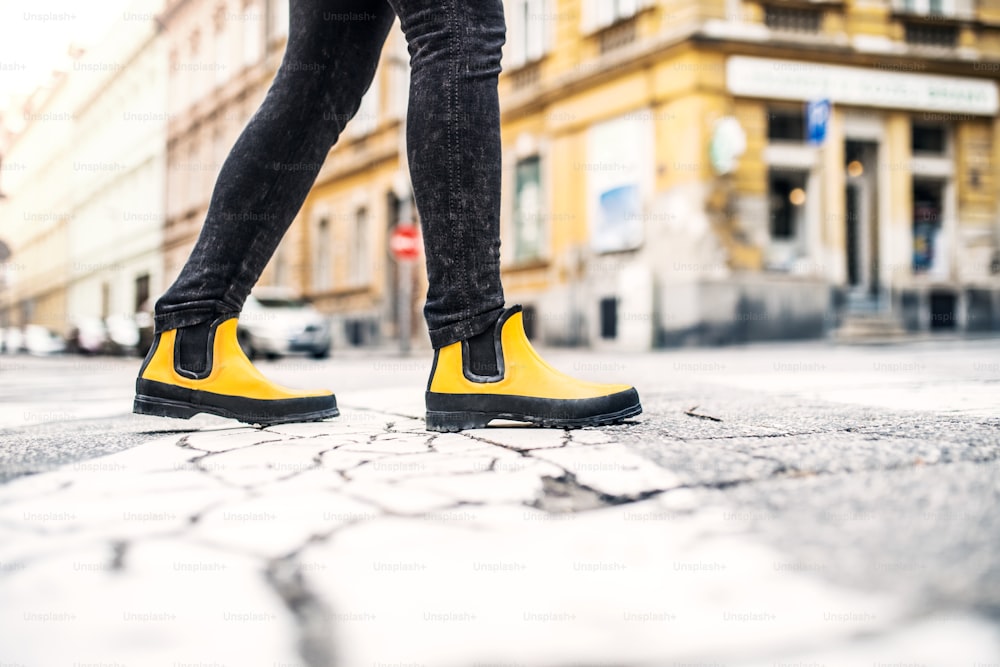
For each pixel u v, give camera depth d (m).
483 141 1.44
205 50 20.05
